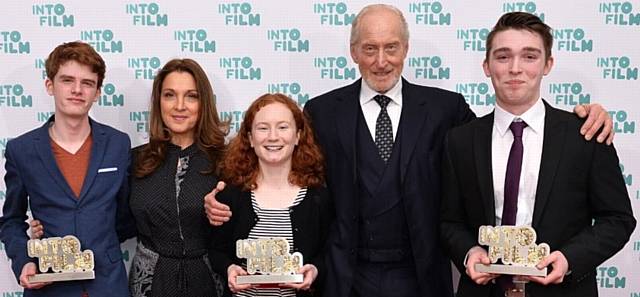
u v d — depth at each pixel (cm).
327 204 194
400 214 188
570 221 164
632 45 232
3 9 233
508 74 166
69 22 233
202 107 207
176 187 200
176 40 234
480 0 231
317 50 234
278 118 188
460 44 233
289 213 189
